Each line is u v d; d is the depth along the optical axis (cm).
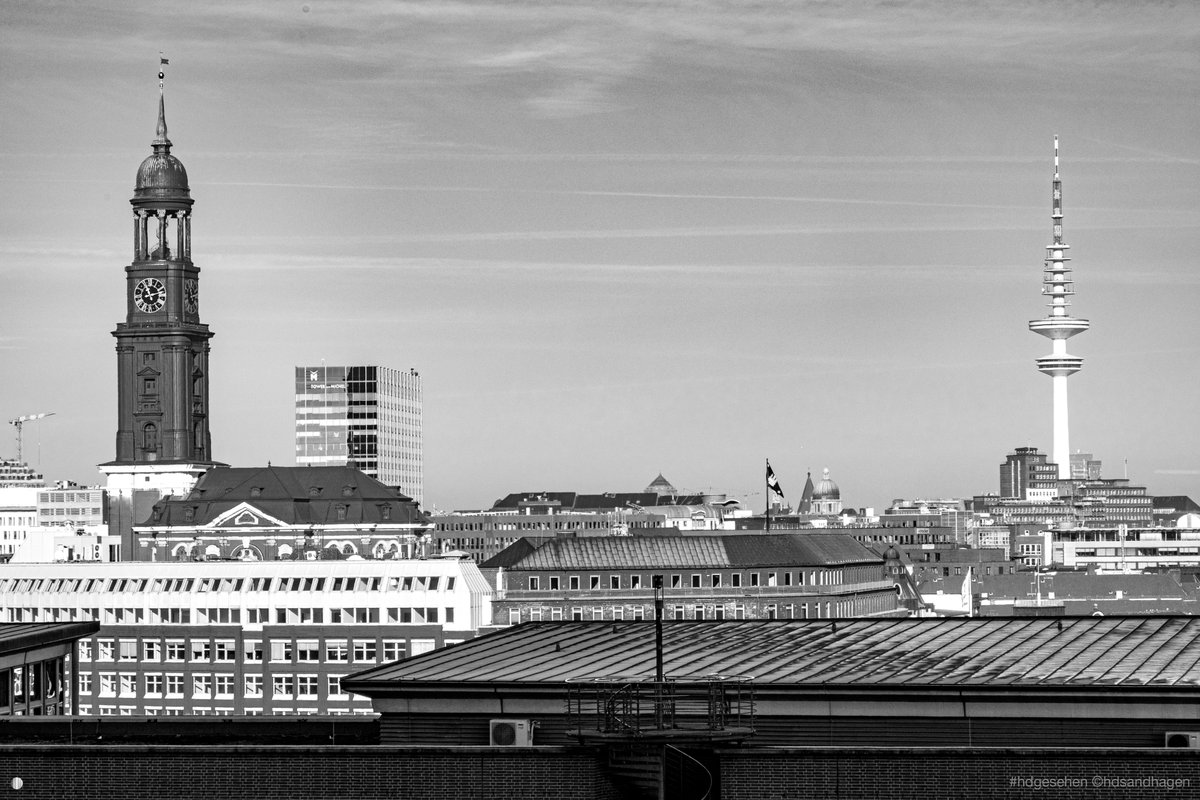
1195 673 10512
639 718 9856
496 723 10725
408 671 11444
